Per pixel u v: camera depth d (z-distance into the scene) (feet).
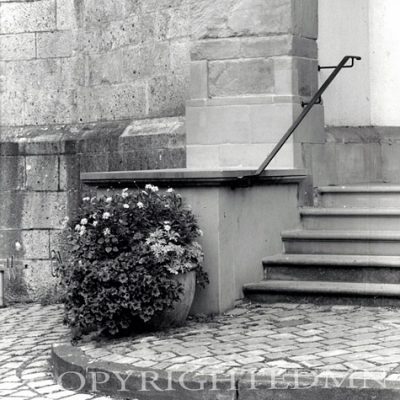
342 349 26.76
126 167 42.50
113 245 29.91
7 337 34.42
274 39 38.32
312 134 39.63
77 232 30.45
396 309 32.68
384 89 44.98
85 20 45.85
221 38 39.04
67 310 30.09
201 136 39.45
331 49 41.96
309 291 34.04
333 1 42.24
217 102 39.11
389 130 44.80
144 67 42.80
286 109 38.09
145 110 42.83
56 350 28.73
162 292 29.73
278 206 37.37
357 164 42.70
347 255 36.17
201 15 39.29
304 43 39.11
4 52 47.65
